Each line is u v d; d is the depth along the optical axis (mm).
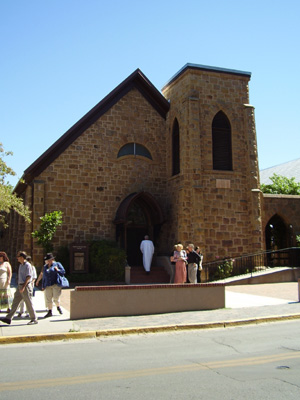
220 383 6273
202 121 23578
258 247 23281
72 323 11453
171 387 6102
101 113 24109
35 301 16094
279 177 37281
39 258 21562
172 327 11031
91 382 6379
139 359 7824
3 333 10141
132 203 24719
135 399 5598
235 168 23953
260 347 8727
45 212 22266
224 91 24359
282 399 5590
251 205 23656
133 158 24500
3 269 12695
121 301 12727
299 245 24750
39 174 22484
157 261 23781
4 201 20281
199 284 13758
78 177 23141
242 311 13273
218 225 23016
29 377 6676
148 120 25203
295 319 12492
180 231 22656
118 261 21234
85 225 22938
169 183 24641
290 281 21969
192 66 23688
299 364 7344
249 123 24422
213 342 9391
